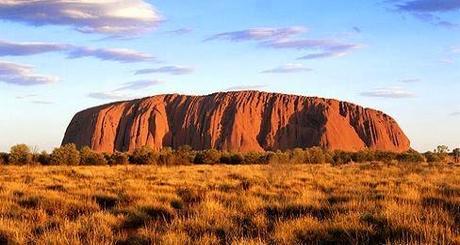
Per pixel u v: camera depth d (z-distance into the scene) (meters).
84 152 62.50
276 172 25.23
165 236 9.64
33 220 12.32
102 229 10.68
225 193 16.75
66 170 31.20
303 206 13.48
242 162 67.19
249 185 19.80
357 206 12.60
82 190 17.92
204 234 9.89
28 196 16.16
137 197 15.77
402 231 9.73
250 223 11.40
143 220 12.49
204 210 12.75
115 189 18.77
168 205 14.30
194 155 68.38
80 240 9.75
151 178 25.00
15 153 55.34
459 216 11.62
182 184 21.00
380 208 12.27
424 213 11.38
